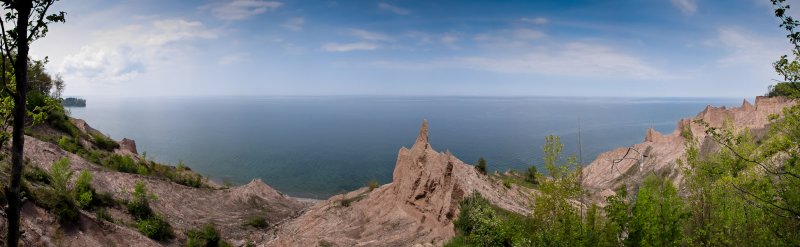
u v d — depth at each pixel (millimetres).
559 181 18156
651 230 14797
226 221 51312
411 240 36844
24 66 11477
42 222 27578
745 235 17156
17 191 11617
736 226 17031
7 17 11219
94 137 69625
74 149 55250
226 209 56312
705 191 18797
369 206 49125
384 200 48500
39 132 55375
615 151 99312
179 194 53438
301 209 65688
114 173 48438
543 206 18297
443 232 36000
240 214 55656
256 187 68125
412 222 40500
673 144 90500
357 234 42219
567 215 17516
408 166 47594
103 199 38781
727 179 17109
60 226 28484
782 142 15594
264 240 47125
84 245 29141
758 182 16781
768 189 16266
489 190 53719
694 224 18938
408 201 43750
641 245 14773
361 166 179250
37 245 25938
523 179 77875
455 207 38156
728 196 17703
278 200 68250
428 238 36125
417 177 44469
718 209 17812
